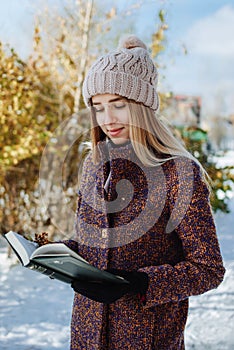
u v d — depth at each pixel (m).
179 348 1.75
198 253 1.60
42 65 5.66
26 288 4.59
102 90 1.75
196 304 4.32
